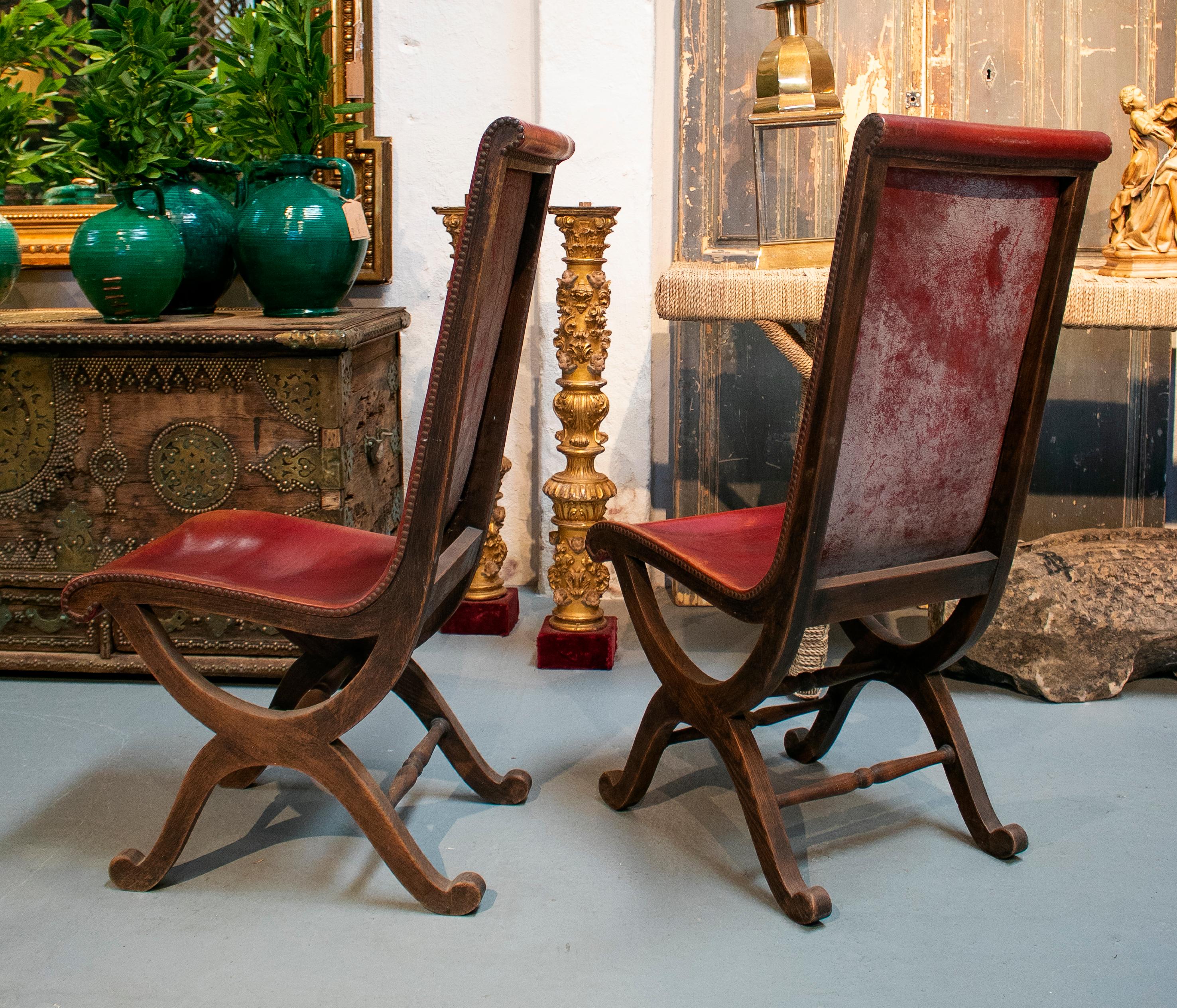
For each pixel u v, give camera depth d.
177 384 2.67
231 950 1.72
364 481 2.91
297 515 2.71
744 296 2.54
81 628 2.81
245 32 2.82
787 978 1.65
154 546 2.00
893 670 2.12
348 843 2.04
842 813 2.16
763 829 1.83
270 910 1.83
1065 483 3.52
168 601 1.79
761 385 3.48
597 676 2.90
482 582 3.25
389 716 2.62
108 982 1.63
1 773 2.31
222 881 1.91
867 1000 1.59
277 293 2.76
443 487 1.69
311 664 2.12
